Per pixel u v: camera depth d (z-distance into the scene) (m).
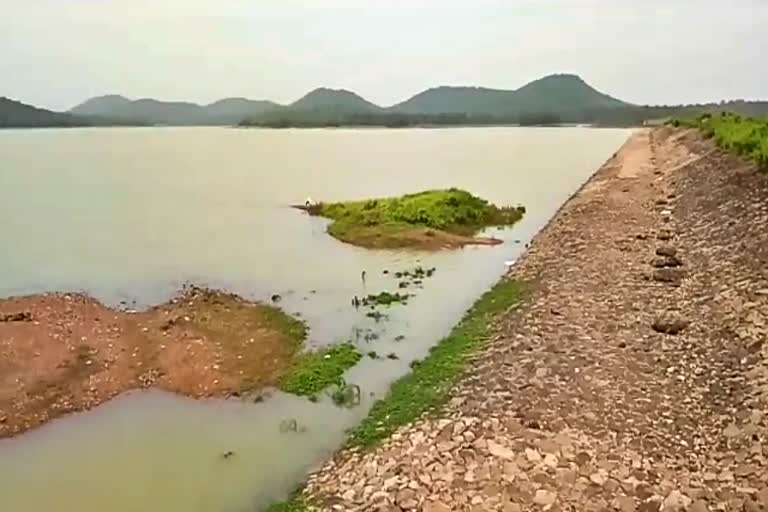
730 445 12.95
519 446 13.15
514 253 36.16
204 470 14.98
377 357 20.88
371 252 37.59
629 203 40.03
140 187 75.88
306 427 16.72
